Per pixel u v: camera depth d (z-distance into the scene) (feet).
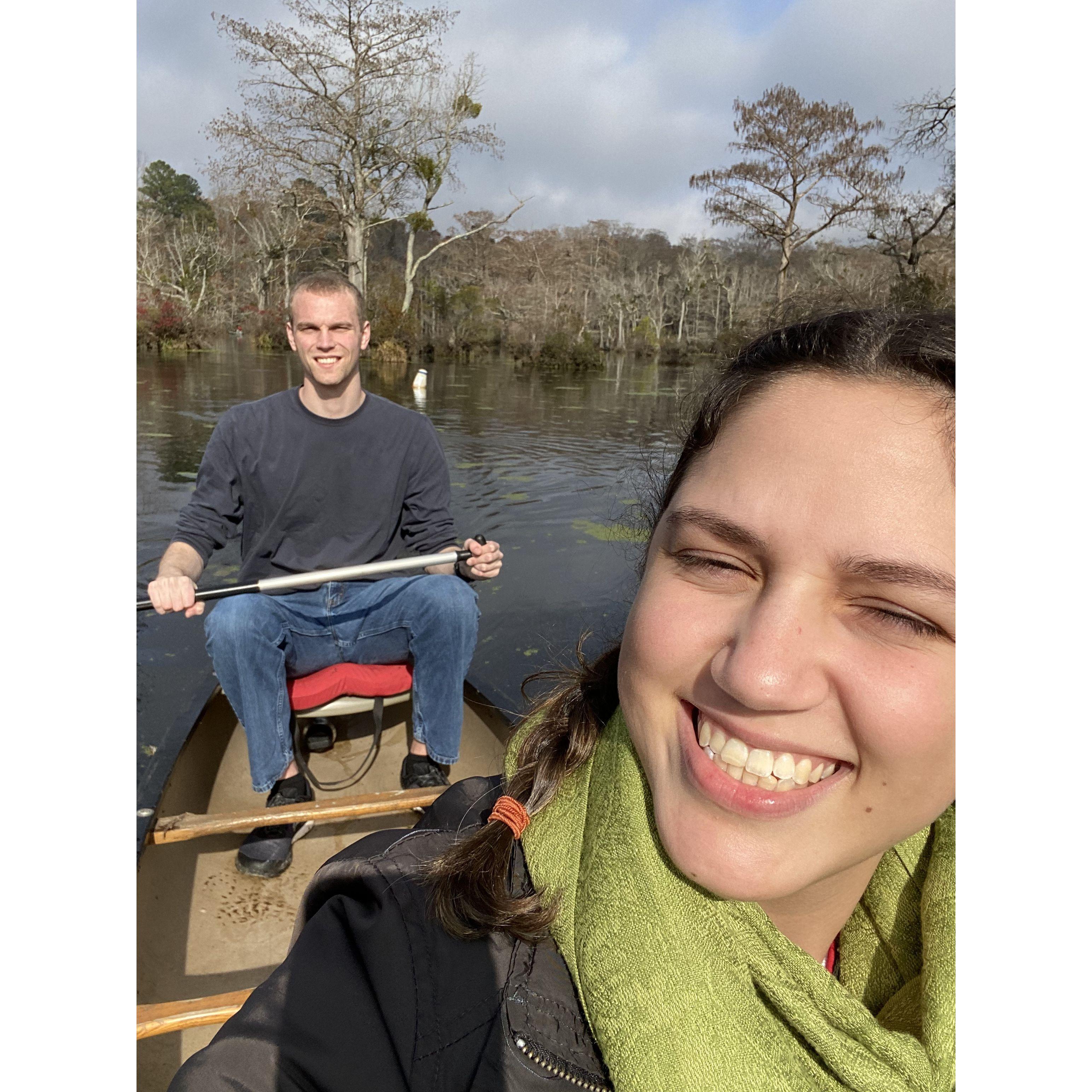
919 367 1.52
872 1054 1.68
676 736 1.64
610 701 2.02
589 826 1.85
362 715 9.12
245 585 7.53
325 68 78.54
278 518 8.16
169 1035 5.05
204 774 7.59
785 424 1.53
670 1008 1.59
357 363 8.34
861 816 1.53
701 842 1.57
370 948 1.70
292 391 8.30
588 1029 1.70
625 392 62.39
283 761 7.03
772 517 1.49
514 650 14.51
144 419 35.60
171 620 14.82
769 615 1.47
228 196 89.30
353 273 88.84
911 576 1.41
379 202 89.30
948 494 1.48
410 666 8.03
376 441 8.32
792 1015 1.67
